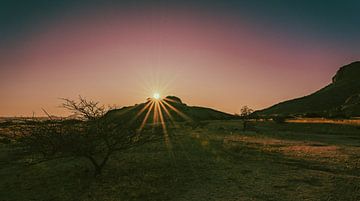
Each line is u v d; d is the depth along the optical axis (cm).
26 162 2019
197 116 11375
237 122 7931
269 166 1808
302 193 1216
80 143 1503
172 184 1393
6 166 1950
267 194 1213
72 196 1234
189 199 1170
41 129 1476
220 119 10525
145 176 1541
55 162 2044
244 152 2417
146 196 1210
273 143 3127
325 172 1614
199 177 1528
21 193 1319
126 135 1634
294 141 3375
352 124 4994
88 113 1527
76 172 1688
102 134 1548
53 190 1339
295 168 1733
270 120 7294
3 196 1284
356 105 10312
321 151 2444
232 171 1666
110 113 1662
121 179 1495
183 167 1786
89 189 1326
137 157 2158
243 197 1181
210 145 2905
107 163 1939
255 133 4697
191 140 3381
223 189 1304
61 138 1473
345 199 1127
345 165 1795
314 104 17850
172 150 2539
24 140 1505
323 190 1252
